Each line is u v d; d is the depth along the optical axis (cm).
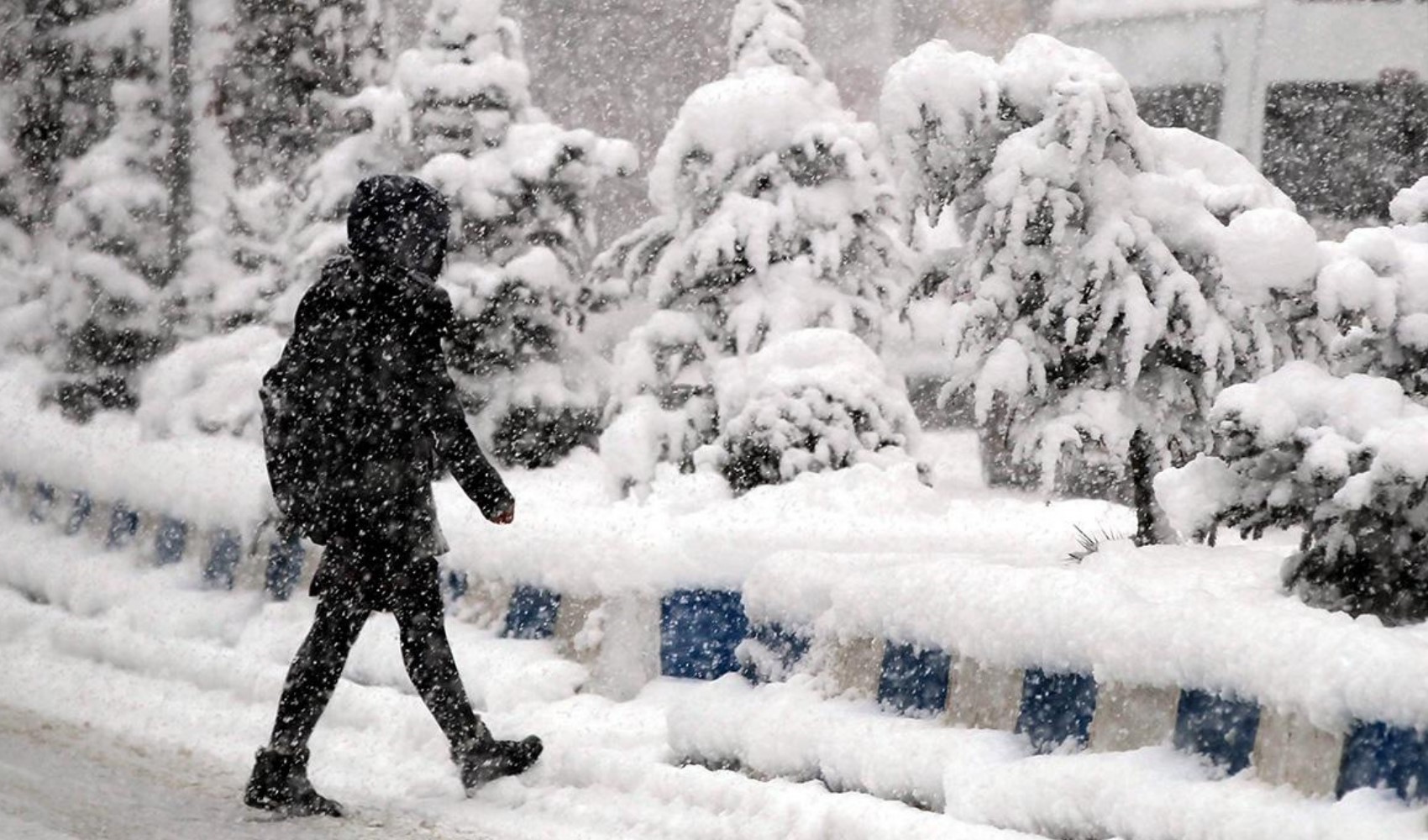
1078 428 2520
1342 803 1455
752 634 2247
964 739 1825
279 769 1983
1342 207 5588
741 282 3519
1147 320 2470
